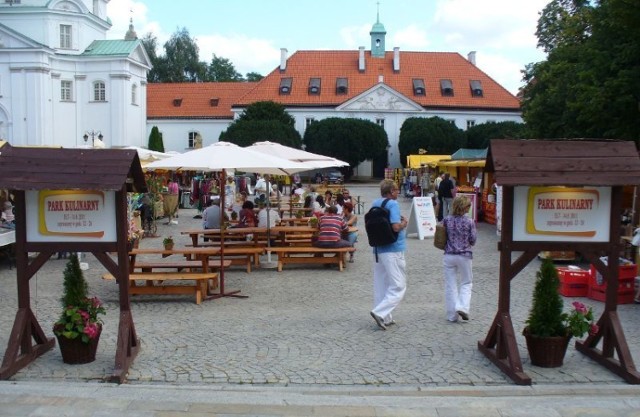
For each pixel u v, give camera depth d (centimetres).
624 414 565
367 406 585
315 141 5781
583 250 726
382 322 895
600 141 732
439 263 1514
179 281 1275
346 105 6344
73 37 5416
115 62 5412
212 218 1702
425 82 6581
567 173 699
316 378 694
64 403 586
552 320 723
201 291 1102
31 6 5212
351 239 1556
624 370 690
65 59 5353
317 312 1009
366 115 6378
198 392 627
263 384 677
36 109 5081
